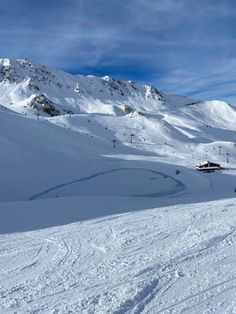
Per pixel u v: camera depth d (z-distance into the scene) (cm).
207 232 1184
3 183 6912
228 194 3125
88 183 7325
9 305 690
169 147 16975
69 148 11288
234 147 17275
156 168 8969
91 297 696
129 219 1689
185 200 2647
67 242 1254
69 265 948
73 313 631
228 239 1065
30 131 11994
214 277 762
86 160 9694
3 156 8256
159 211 1903
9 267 973
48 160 8950
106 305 654
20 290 772
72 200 2870
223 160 15100
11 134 10412
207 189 6512
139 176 7944
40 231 1552
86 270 888
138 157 11256
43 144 10694
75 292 735
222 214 1572
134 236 1252
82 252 1087
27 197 6375
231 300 646
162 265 865
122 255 1006
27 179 7375
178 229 1305
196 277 770
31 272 910
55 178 7762
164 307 636
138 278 786
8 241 1354
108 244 1166
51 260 1018
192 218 1525
